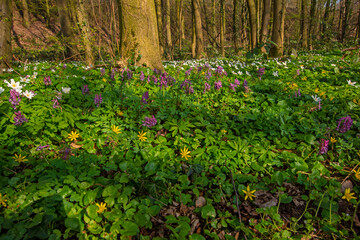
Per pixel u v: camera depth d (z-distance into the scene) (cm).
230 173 270
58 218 199
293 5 3453
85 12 927
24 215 190
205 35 2652
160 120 375
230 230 212
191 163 289
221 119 394
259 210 219
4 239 172
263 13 1383
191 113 409
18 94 305
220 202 244
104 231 196
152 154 297
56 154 280
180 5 2175
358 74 698
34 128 284
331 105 438
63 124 309
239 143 307
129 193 226
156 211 218
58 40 1181
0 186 212
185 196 239
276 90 531
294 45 1962
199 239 191
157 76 601
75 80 512
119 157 285
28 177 239
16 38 2025
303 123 370
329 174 270
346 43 2120
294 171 275
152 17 690
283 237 199
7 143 276
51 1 2294
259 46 621
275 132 354
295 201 246
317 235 208
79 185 224
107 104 393
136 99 425
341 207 234
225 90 522
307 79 680
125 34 682
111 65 677
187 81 452
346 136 342
